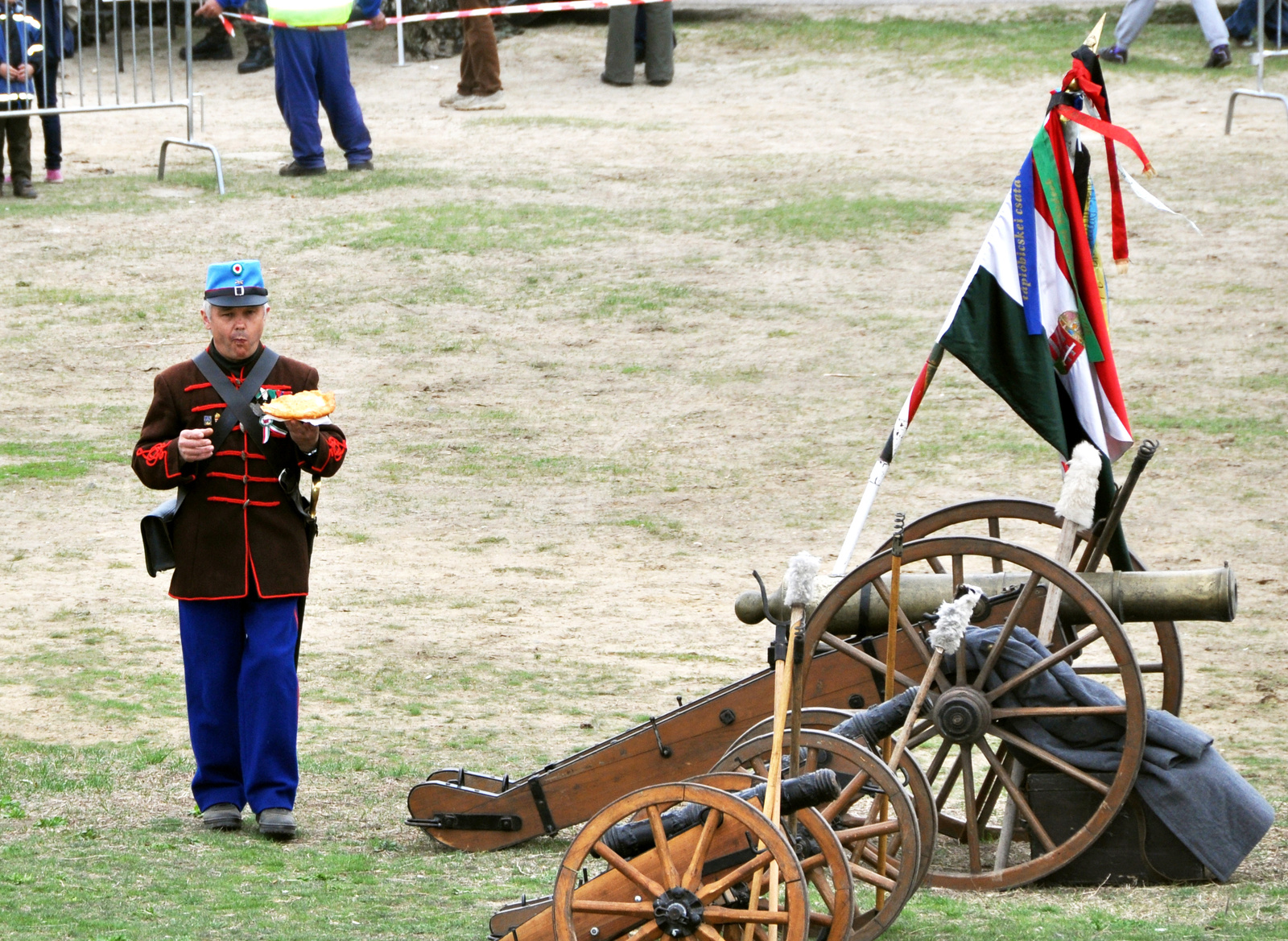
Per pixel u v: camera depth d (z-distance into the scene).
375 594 42.38
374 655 38.00
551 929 19.08
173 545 27.03
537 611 41.16
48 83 79.88
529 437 54.19
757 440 53.59
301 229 73.38
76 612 40.75
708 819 17.81
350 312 64.88
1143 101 92.12
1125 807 24.19
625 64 101.19
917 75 99.19
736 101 97.31
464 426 55.09
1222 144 83.44
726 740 26.19
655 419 55.59
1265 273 66.75
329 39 80.00
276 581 26.89
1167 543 44.91
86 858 24.50
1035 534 45.12
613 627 40.03
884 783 19.27
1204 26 96.88
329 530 47.31
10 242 71.12
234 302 26.91
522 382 58.75
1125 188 76.94
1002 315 27.03
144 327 62.81
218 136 91.94
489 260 70.06
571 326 63.84
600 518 47.91
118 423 55.06
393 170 82.75
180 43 113.31
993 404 56.47
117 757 31.11
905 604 25.31
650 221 75.00
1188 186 77.12
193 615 27.05
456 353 61.31
